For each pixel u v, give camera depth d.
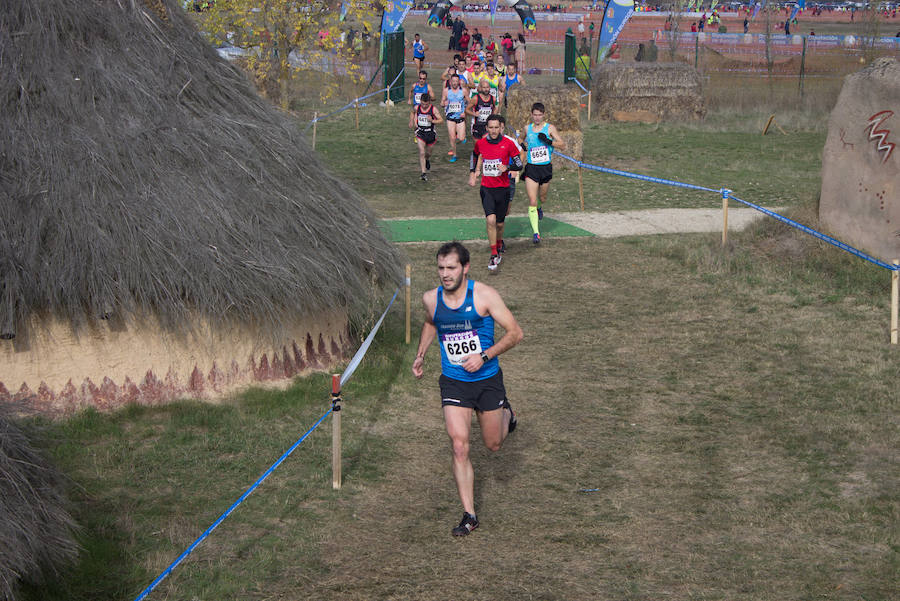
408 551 9.23
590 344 15.88
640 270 20.45
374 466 11.26
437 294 9.69
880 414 12.48
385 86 51.72
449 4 109.25
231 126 13.99
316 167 15.07
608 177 32.81
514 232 24.55
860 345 15.26
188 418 12.20
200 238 12.43
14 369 11.84
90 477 10.62
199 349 12.76
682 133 42.38
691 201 28.45
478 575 8.73
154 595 8.31
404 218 26.59
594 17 121.44
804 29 110.25
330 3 44.38
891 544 9.14
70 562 8.45
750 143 39.69
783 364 14.59
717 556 9.05
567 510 10.12
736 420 12.54
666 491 10.54
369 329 15.42
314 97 52.09
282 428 12.21
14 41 12.98
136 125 13.05
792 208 22.66
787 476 10.81
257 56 42.47
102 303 11.77
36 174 12.09
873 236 19.03
